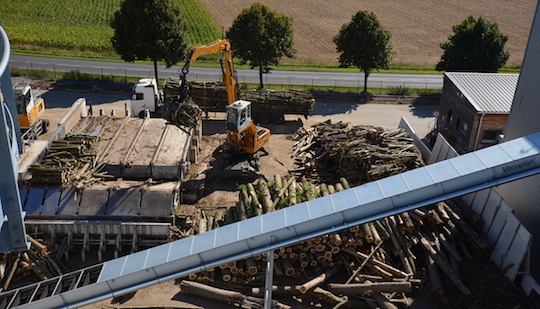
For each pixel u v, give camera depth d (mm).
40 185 24812
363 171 28906
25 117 32625
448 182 17828
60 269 22625
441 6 94688
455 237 23828
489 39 46156
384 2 96438
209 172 31156
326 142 32375
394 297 21688
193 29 72062
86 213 24266
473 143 33062
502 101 33156
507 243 22406
